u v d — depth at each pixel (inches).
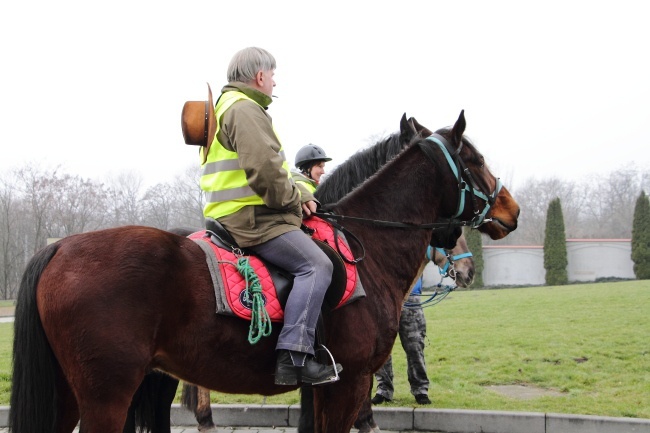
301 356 121.6
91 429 109.5
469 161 155.6
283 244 125.7
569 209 2373.3
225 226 128.6
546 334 413.1
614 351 347.9
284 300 126.2
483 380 292.0
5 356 369.4
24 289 114.5
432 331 440.8
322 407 138.0
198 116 128.5
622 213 2326.5
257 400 256.7
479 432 225.8
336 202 151.8
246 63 132.3
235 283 122.1
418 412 230.7
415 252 150.9
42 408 112.9
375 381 300.7
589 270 1109.1
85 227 1473.9
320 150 224.8
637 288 737.0
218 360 121.1
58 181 1421.0
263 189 120.6
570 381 285.4
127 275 113.2
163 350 117.9
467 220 156.6
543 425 220.8
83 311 109.8
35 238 1386.6
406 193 150.9
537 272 1124.5
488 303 646.5
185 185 1615.4
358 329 134.0
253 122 121.6
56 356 114.2
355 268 137.3
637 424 211.8
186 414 239.9
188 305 117.8
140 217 1635.1
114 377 110.0
